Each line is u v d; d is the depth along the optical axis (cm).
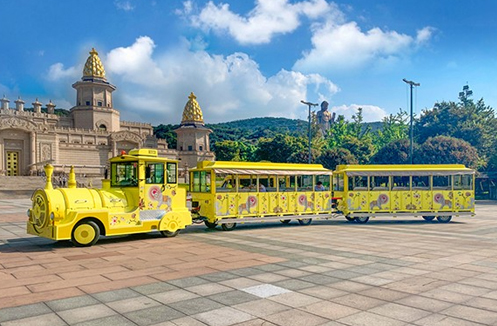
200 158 8412
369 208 1927
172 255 1034
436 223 1911
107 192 1271
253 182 1684
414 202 1944
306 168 1831
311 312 595
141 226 1284
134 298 659
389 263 941
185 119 8606
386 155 5816
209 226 1670
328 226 1766
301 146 7375
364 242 1270
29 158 6019
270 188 1725
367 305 629
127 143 7344
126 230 1248
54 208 1128
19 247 1155
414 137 6919
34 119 7300
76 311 595
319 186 1844
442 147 4934
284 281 771
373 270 868
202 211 1623
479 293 696
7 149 5891
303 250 1116
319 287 730
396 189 1948
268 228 1678
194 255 1034
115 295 675
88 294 680
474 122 6166
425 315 584
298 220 1950
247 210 1644
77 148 6681
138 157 1299
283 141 7575
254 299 657
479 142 5922
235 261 959
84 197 1198
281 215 1727
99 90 7700
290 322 554
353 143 7112
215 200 1575
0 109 7019
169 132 10975
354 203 1920
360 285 745
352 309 609
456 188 1970
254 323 550
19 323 545
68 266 898
